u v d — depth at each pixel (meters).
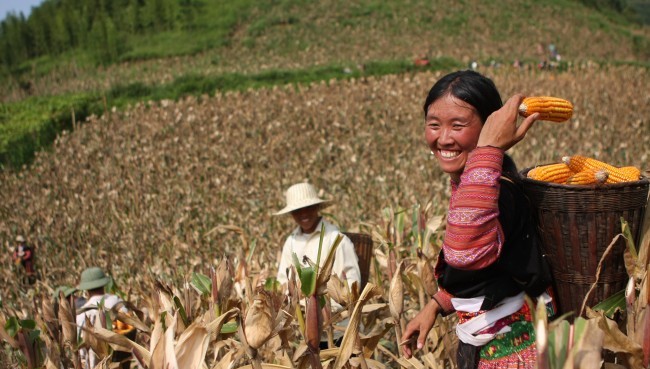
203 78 34.59
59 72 47.38
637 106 22.58
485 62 40.72
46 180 16.53
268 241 8.73
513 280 2.22
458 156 2.28
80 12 59.72
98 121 23.83
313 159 15.92
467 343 2.32
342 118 21.89
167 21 57.69
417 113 22.92
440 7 60.94
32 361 3.10
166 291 3.38
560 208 2.19
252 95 27.70
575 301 2.26
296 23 56.69
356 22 56.78
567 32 59.34
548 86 28.02
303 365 2.97
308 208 4.49
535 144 15.30
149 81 37.81
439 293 2.54
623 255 2.22
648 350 2.02
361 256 4.64
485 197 2.03
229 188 13.64
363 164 14.54
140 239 10.42
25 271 9.72
